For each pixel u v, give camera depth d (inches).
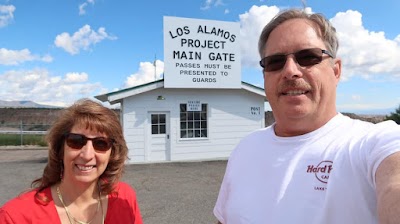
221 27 536.1
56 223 75.9
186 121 537.0
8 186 326.6
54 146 80.3
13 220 71.0
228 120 557.9
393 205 40.2
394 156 47.8
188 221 210.5
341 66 71.1
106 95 497.7
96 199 84.0
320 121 65.0
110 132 81.5
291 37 66.3
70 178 79.1
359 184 53.7
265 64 69.9
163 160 521.3
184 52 516.1
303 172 60.7
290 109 65.2
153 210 236.1
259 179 67.8
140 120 512.1
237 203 70.3
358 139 57.2
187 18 517.3
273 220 61.7
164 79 506.0
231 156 82.4
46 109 1955.0
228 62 540.1
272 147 68.1
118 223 84.8
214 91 550.9
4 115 1829.5
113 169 86.4
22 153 694.5
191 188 312.3
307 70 64.7
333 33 67.9
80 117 78.2
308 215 57.3
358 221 53.1
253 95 573.3
